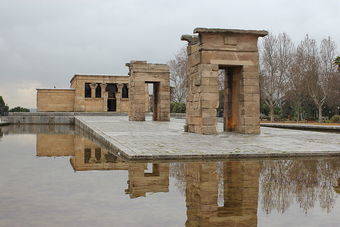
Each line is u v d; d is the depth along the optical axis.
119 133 17.58
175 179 7.73
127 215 5.06
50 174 8.56
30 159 11.65
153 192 6.56
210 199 6.06
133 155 10.12
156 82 33.12
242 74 18.58
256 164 9.67
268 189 6.81
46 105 52.00
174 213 5.20
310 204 5.76
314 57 45.66
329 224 4.76
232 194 6.41
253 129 18.56
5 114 54.66
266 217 5.06
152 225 4.62
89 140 19.50
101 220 4.80
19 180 7.73
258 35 18.61
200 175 8.12
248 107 18.53
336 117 40.38
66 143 17.64
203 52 17.95
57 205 5.57
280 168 9.05
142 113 32.16
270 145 12.84
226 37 18.25
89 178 7.96
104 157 11.86
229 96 20.00
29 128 32.94
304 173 8.40
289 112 55.22
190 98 19.31
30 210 5.27
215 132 17.88
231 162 9.97
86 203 5.71
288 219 4.98
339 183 7.37
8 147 15.85
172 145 12.48
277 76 46.94
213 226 4.64
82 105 51.03
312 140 14.90
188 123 19.33
